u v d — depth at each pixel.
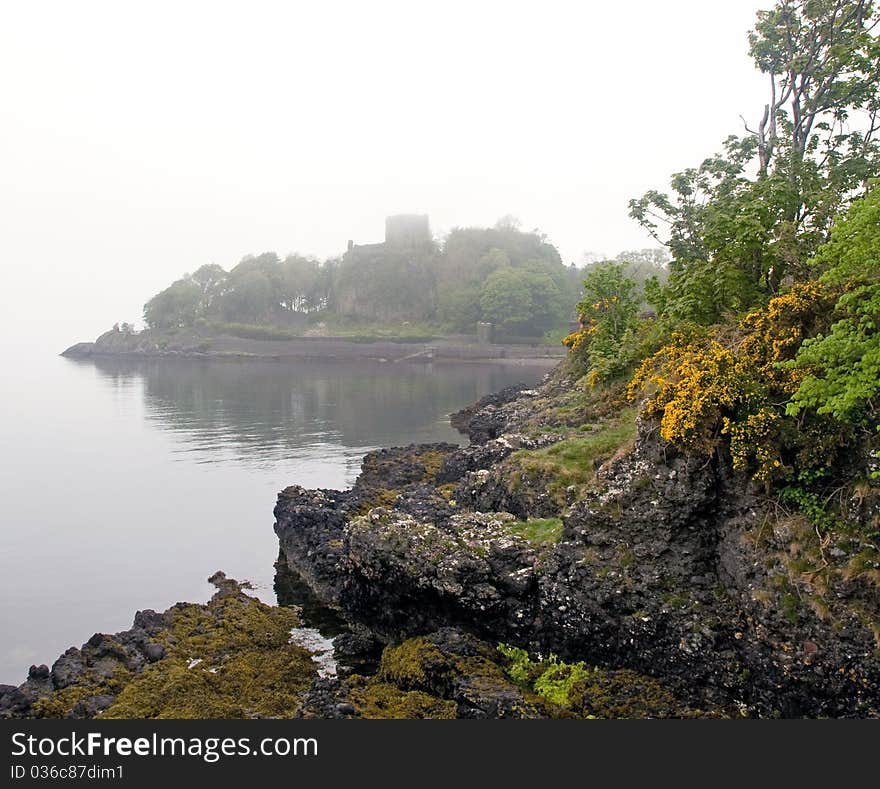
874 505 11.06
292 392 73.06
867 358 10.93
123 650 14.70
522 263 144.25
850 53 21.67
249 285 152.50
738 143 30.14
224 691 13.49
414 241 161.88
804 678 10.91
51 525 26.39
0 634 17.34
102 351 147.25
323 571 19.25
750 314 15.30
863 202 11.83
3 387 82.75
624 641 12.91
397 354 123.12
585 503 14.04
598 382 24.84
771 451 12.19
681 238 30.88
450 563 14.52
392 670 13.70
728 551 12.41
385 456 34.34
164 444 43.47
